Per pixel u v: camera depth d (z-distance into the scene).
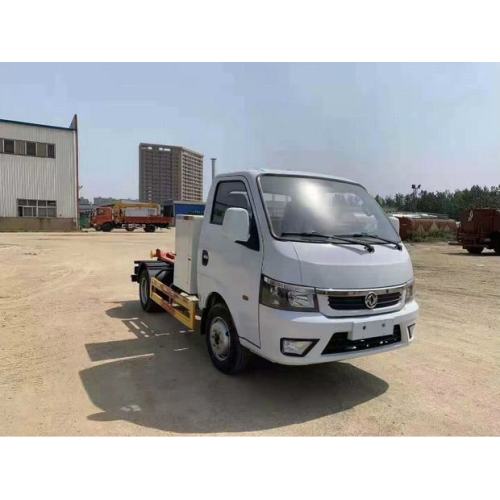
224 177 5.11
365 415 4.09
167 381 4.72
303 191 4.75
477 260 19.09
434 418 4.06
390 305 4.43
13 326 6.75
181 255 6.07
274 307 4.01
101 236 33.62
